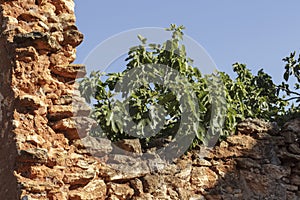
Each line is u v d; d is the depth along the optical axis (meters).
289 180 8.84
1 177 7.76
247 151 8.78
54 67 8.12
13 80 7.85
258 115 9.70
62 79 8.16
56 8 8.62
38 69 7.98
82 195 7.64
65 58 8.25
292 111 10.06
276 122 9.55
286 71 10.52
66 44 8.33
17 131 7.61
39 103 7.80
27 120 7.73
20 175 7.45
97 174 7.87
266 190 8.64
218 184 8.48
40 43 8.01
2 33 8.22
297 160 8.94
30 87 7.89
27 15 8.30
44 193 7.41
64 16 8.52
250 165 8.70
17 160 7.45
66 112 7.95
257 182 8.66
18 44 7.98
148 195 8.02
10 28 8.17
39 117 7.81
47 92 8.01
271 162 8.87
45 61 8.06
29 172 7.44
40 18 8.34
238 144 8.79
